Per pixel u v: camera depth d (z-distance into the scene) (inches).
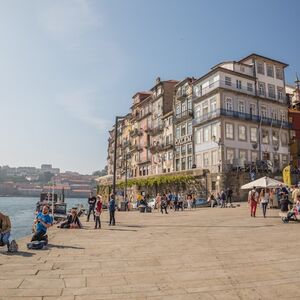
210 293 243.0
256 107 1994.3
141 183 2395.4
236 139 1865.2
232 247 428.8
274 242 463.5
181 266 326.6
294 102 2304.4
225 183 1670.8
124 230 637.9
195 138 2053.4
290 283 267.3
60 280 277.0
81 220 901.2
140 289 252.8
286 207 754.8
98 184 3506.4
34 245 422.0
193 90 2102.6
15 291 247.1
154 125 2635.3
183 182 1942.7
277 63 2135.8
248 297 233.9
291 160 2103.8
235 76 1934.1
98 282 271.4
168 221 822.5
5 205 4355.3
